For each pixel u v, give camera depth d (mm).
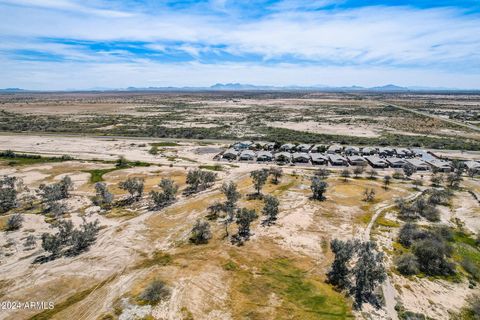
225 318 36000
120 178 89688
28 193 77312
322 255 50000
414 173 97375
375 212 66938
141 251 51438
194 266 46531
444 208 69125
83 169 98000
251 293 40500
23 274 44875
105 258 49250
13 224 59500
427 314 37406
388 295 40875
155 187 82562
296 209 68188
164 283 42219
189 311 36969
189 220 63188
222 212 66688
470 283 43562
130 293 40312
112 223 61812
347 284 42781
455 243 54188
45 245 48688
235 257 49156
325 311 37438
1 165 100750
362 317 36625
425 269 46656
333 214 65750
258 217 64250
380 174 95562
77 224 60969
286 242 54000
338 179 90000
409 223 57781
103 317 36062
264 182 78500
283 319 35938
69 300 39375
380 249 51906
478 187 83250
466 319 36688
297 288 41719
